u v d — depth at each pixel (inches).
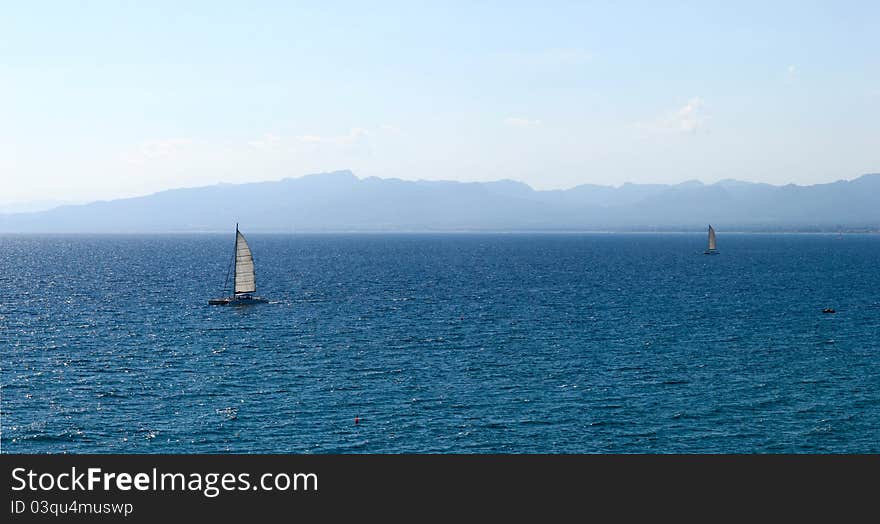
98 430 2416.3
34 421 2487.7
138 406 2657.5
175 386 2918.3
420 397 2765.7
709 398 2765.7
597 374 3115.2
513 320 4596.5
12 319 4566.9
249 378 3046.3
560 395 2797.7
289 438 2357.3
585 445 2305.6
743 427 2461.9
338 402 2706.7
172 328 4259.4
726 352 3575.3
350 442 2327.8
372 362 3346.5
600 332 4151.1
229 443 2314.2
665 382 2984.7
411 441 2333.9
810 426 2471.7
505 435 2386.8
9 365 3245.6
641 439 2358.5
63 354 3491.6
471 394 2810.0
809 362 3353.8
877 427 2464.3
